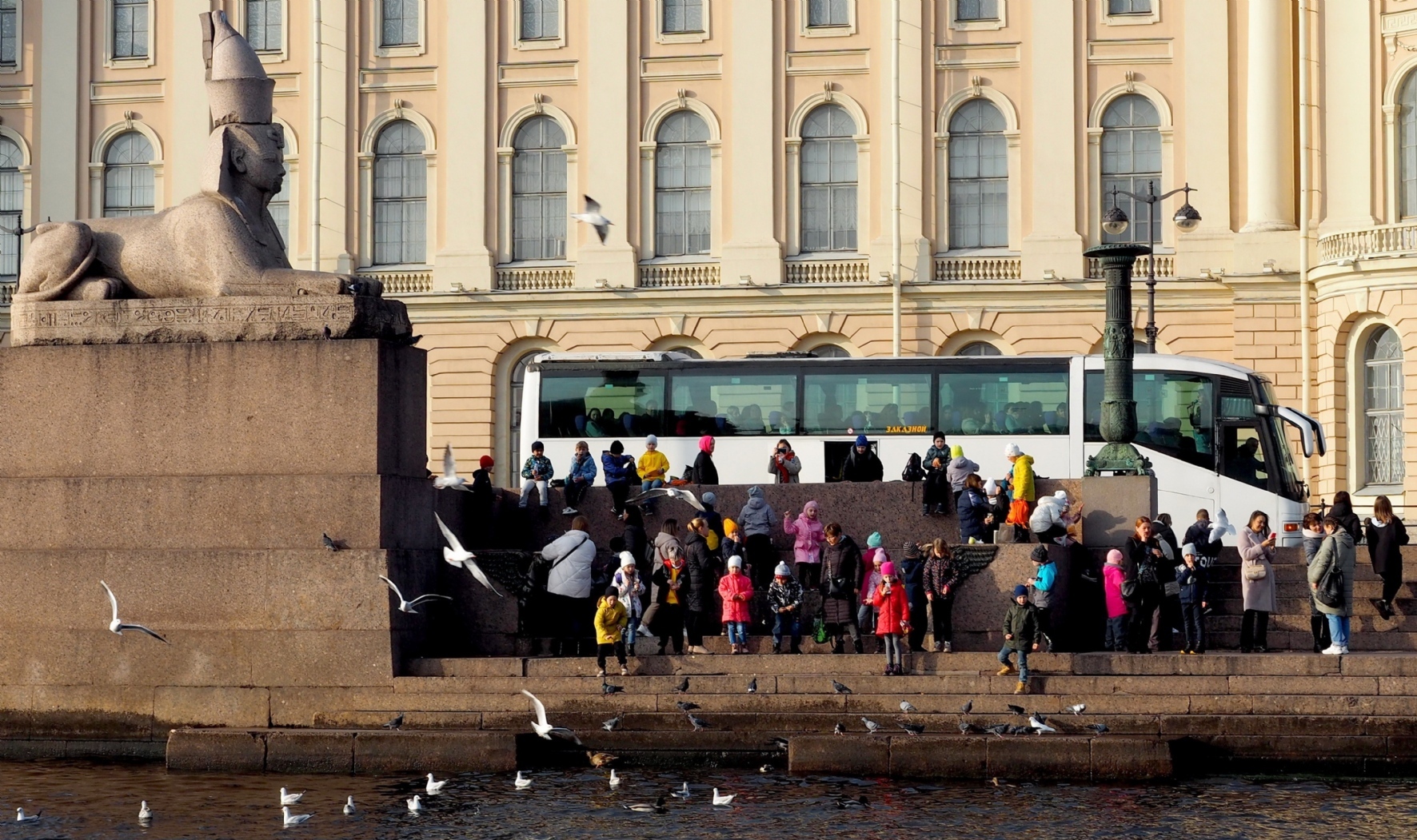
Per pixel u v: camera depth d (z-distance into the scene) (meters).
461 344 65.50
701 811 25.09
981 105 64.06
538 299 64.88
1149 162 63.03
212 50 31.83
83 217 67.56
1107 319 37.28
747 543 34.16
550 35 66.06
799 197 64.75
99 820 24.83
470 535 34.91
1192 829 23.92
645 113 65.44
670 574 31.95
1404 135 58.53
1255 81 61.53
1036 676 29.50
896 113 63.62
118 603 30.45
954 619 32.34
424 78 66.44
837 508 35.69
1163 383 43.56
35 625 30.62
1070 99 63.19
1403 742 27.58
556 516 36.12
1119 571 31.72
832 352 64.25
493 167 66.06
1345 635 30.36
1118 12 63.34
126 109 67.62
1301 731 27.83
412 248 66.50
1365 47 58.88
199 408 30.77
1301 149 60.31
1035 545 31.52
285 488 30.33
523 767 28.33
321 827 24.23
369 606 29.94
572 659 30.23
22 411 31.23
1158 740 27.02
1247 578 31.80
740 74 64.88
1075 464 43.84
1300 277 60.03
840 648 31.94
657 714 29.03
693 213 65.31
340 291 30.59
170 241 31.20
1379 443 58.47
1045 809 25.12
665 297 64.38
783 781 27.16
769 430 45.09
